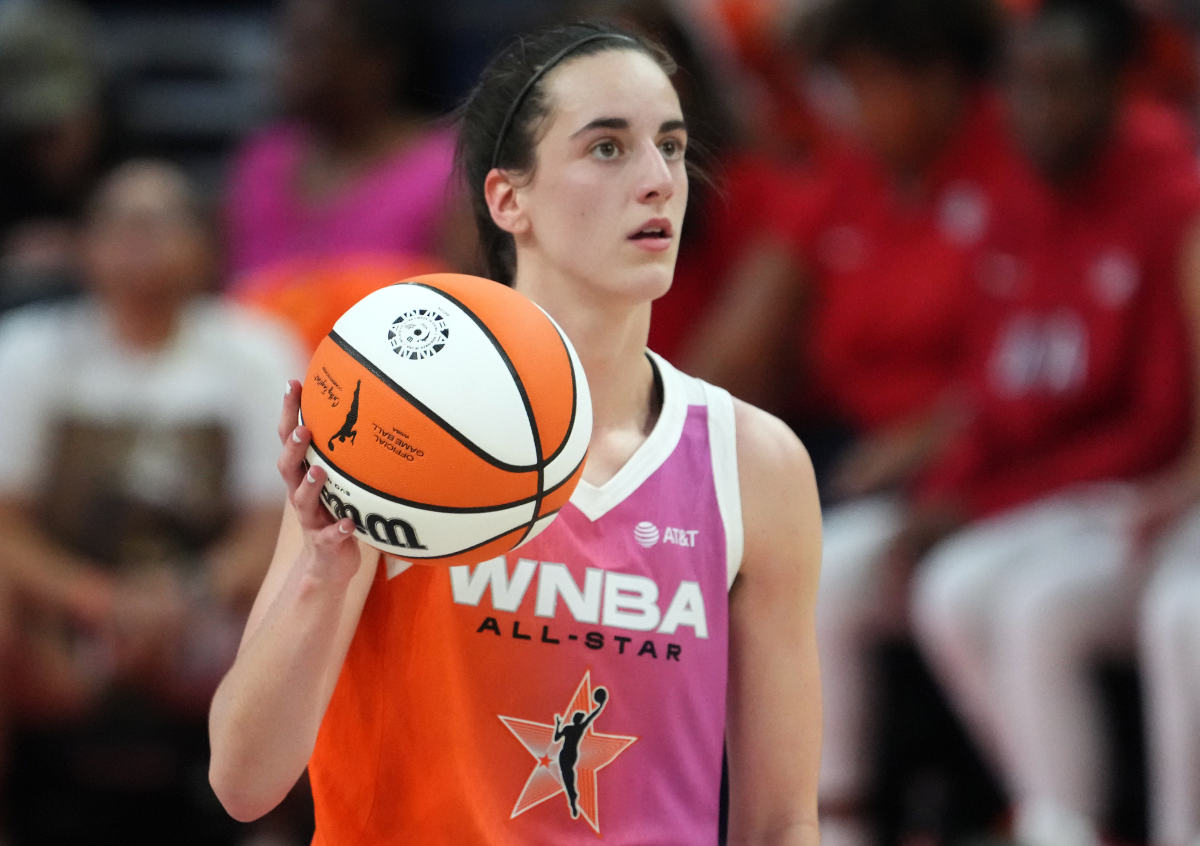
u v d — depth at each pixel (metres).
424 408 7.22
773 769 8.87
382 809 8.24
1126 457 16.84
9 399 17.44
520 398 7.36
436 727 8.13
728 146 18.45
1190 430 16.72
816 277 18.53
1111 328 16.73
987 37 17.59
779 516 8.79
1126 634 16.16
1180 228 16.50
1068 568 16.02
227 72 29.84
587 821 8.16
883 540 17.30
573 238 8.29
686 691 8.36
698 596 8.46
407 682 8.17
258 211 21.11
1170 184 16.64
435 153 20.34
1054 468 17.08
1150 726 16.03
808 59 19.02
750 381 18.73
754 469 8.78
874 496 17.69
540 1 25.70
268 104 25.11
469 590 8.17
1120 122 16.91
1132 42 17.48
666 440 8.63
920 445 17.66
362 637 8.31
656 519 8.45
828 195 18.45
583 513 8.34
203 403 17.62
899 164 17.89
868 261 18.12
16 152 20.14
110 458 17.50
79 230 20.52
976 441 17.42
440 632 8.16
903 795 17.77
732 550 8.65
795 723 8.85
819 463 18.61
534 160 8.43
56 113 20.12
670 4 17.27
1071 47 16.52
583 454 7.67
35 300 19.25
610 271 8.25
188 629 17.14
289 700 7.53
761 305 18.61
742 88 20.19
